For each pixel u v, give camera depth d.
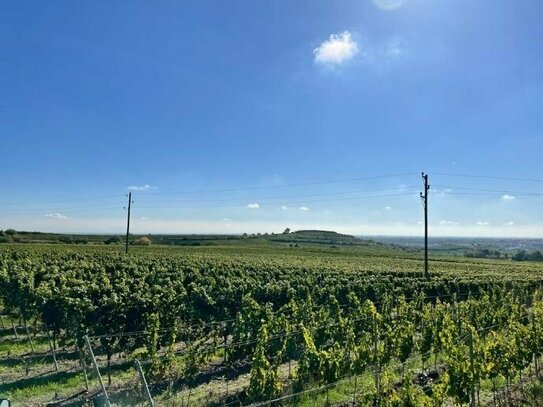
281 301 26.58
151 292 21.73
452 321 19.89
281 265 46.44
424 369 18.20
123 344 17.30
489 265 68.44
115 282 24.94
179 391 14.84
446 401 15.05
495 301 28.30
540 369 19.36
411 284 36.16
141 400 13.76
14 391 13.77
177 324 17.97
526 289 40.06
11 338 20.08
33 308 18.61
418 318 22.41
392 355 17.77
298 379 14.88
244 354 17.20
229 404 13.69
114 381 15.33
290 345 17.00
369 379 16.30
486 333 21.22
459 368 13.69
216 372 17.12
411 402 12.12
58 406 12.95
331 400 14.31
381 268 49.56
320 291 28.67
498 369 15.27
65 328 17.25
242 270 38.56
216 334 19.44
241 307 23.17
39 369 16.06
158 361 14.69
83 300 17.53
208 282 27.66
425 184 41.00
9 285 22.80
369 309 20.00
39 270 28.23
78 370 16.11
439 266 59.94
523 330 17.31
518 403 15.29
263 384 13.34
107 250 59.94
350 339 16.22
